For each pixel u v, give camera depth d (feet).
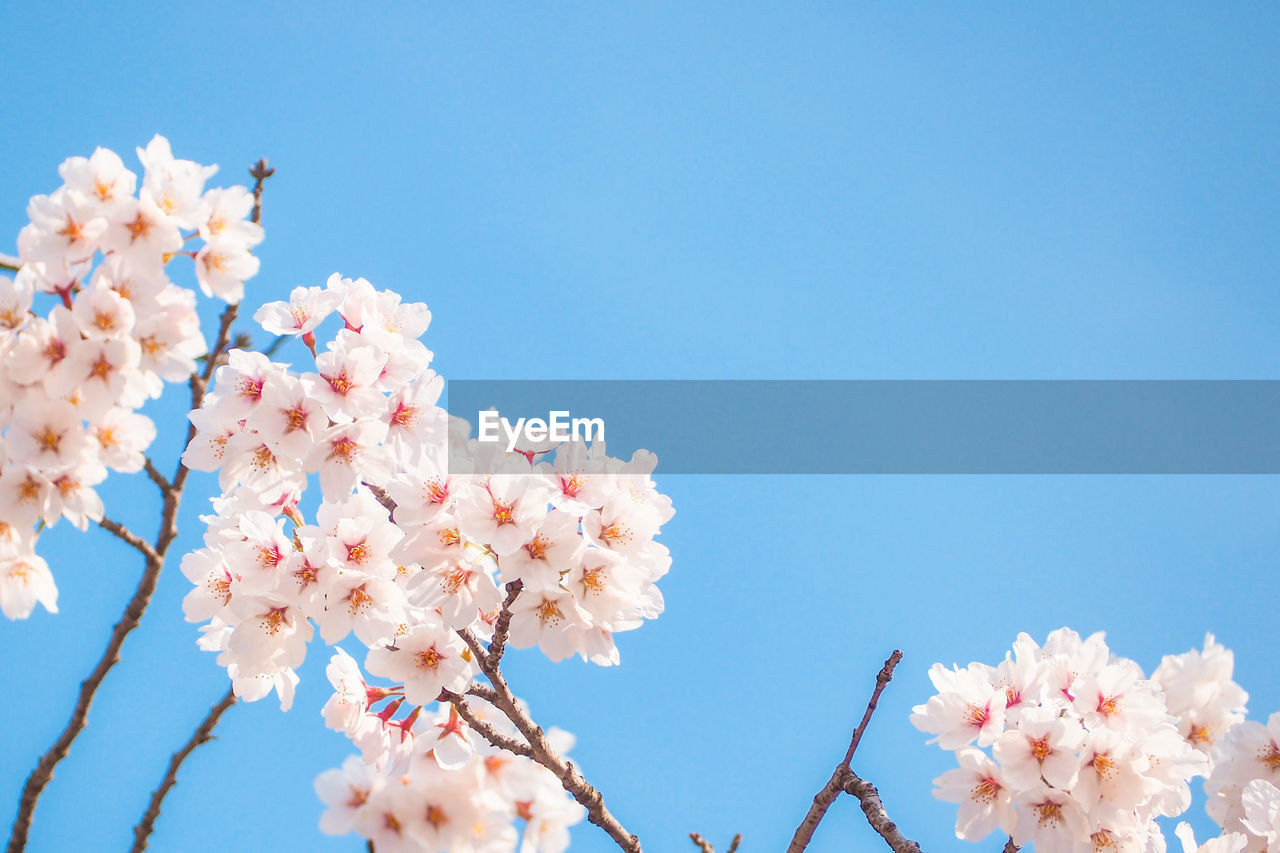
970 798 4.49
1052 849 4.43
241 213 4.37
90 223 4.25
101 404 4.23
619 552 4.41
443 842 4.42
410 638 4.45
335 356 4.46
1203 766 4.47
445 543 4.42
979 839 4.47
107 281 4.26
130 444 4.25
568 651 4.41
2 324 4.24
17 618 4.31
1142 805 4.46
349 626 4.41
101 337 4.22
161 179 4.32
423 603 4.40
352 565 4.42
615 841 4.46
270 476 4.47
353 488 4.45
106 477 4.25
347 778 4.46
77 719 4.23
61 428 4.22
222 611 4.45
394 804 4.42
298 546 4.44
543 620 4.41
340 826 4.43
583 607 4.39
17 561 4.31
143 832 4.29
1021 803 4.46
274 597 4.40
